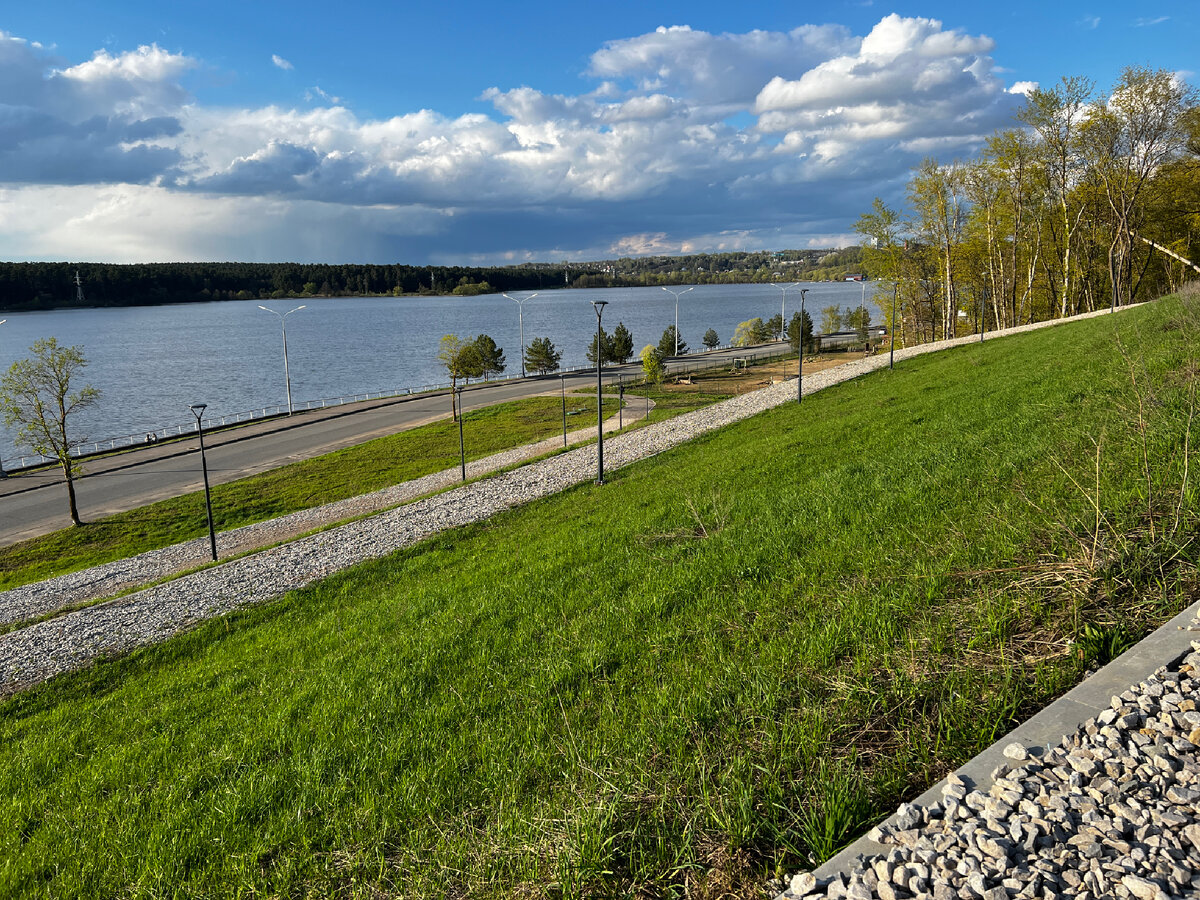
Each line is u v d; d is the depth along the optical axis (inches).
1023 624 221.3
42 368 1282.0
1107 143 1647.4
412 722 299.7
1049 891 113.3
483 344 3235.7
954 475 421.1
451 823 211.8
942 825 139.0
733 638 288.5
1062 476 335.6
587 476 1107.9
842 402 1163.9
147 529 1272.1
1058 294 2101.4
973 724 180.5
